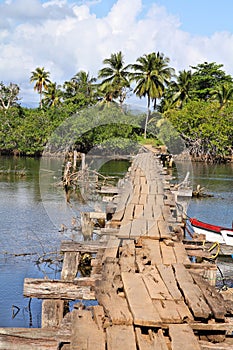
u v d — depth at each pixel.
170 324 4.85
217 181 30.22
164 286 5.86
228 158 47.69
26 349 4.93
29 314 8.80
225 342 4.93
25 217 16.86
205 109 45.69
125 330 4.69
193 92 57.88
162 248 7.72
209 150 45.84
